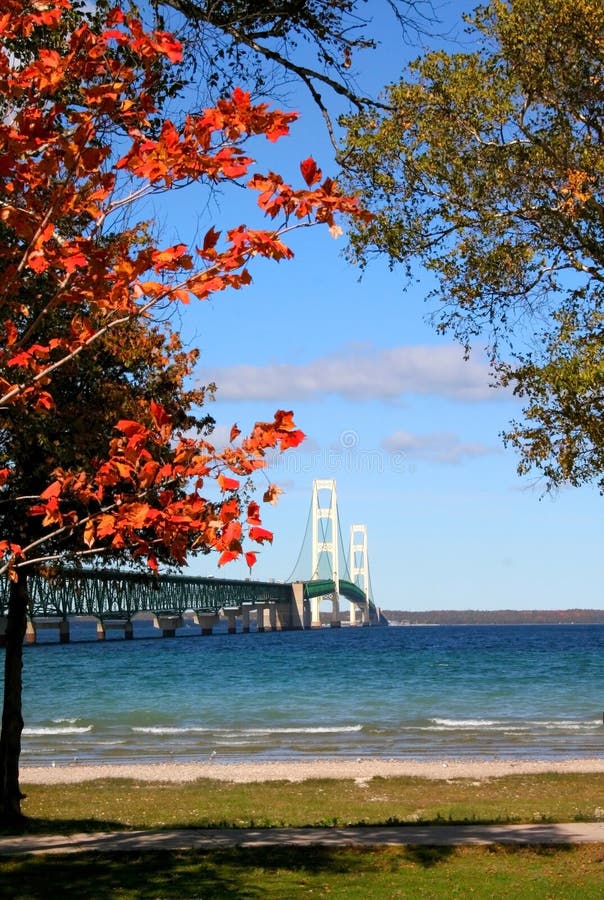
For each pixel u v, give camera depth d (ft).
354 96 31.14
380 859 41.27
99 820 65.10
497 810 70.03
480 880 36.78
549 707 171.53
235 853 42.80
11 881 37.24
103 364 51.29
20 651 57.93
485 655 360.07
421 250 44.16
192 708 175.94
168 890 35.40
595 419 39.99
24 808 72.08
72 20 27.12
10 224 18.84
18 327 38.27
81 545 48.65
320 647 473.67
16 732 57.72
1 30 19.53
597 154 40.78
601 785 83.61
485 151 42.29
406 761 103.30
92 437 45.78
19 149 18.81
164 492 18.28
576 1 38.52
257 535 17.98
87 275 18.98
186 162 18.38
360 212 18.34
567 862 40.16
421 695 196.24
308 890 35.29
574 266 43.96
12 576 19.81
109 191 19.35
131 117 20.36
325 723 148.36
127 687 232.73
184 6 28.37
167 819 66.59
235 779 91.20
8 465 48.08
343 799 77.51
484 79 41.73
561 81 41.22
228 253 18.56
